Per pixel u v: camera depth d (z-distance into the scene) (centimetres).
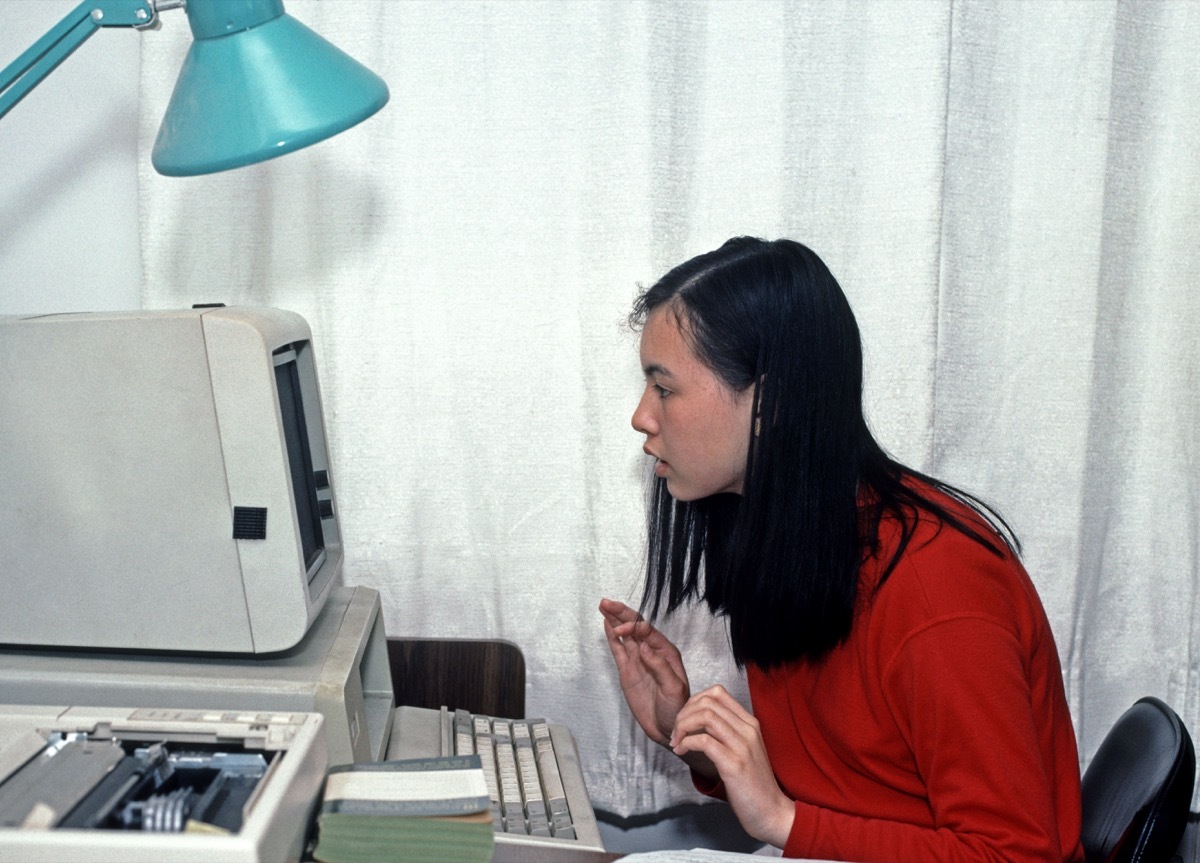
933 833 86
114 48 133
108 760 70
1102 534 150
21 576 92
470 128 133
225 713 76
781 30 132
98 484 91
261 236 133
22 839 58
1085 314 142
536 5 131
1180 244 145
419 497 139
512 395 138
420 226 135
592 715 143
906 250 134
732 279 93
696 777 121
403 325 136
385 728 106
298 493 103
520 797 97
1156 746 93
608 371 135
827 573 92
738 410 95
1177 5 141
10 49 130
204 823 62
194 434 90
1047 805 83
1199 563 149
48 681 88
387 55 131
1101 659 153
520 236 136
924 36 131
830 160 134
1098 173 140
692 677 144
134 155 135
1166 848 85
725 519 112
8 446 91
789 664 99
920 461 137
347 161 132
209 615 92
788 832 90
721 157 135
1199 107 142
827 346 93
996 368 143
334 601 111
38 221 134
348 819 72
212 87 87
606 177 132
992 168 140
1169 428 148
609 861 84
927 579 89
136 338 89
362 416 136
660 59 129
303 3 129
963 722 83
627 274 133
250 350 89
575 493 140
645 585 126
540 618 142
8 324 89
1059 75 138
